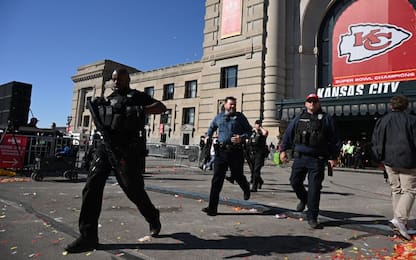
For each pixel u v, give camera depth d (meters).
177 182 9.32
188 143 32.03
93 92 42.09
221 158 4.78
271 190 8.18
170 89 35.81
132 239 3.49
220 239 3.59
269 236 3.77
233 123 4.85
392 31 21.39
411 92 17.14
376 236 3.88
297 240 3.63
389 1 21.77
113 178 9.14
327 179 12.55
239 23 27.67
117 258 2.93
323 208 5.76
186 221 4.38
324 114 4.38
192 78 33.22
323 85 25.25
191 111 33.19
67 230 3.77
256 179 7.73
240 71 26.94
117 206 5.32
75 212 4.75
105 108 3.22
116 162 3.21
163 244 3.34
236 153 4.86
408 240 3.71
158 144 25.47
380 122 4.21
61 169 8.95
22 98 10.06
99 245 3.26
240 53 27.05
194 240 3.51
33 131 10.70
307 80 25.11
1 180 8.36
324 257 3.08
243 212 5.12
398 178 4.16
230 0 28.69
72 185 8.07
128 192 3.30
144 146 3.38
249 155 7.90
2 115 10.16
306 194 4.86
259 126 7.87
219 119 4.98
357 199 7.07
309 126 4.35
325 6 25.28
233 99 4.92
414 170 3.84
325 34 25.75
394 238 3.79
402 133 3.92
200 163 15.86
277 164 20.28
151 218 3.52
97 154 3.31
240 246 3.36
